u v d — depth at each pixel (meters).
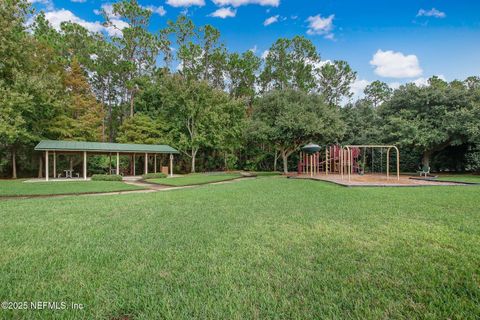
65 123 20.44
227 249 3.12
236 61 31.75
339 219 4.62
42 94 17.00
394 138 18.88
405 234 3.66
